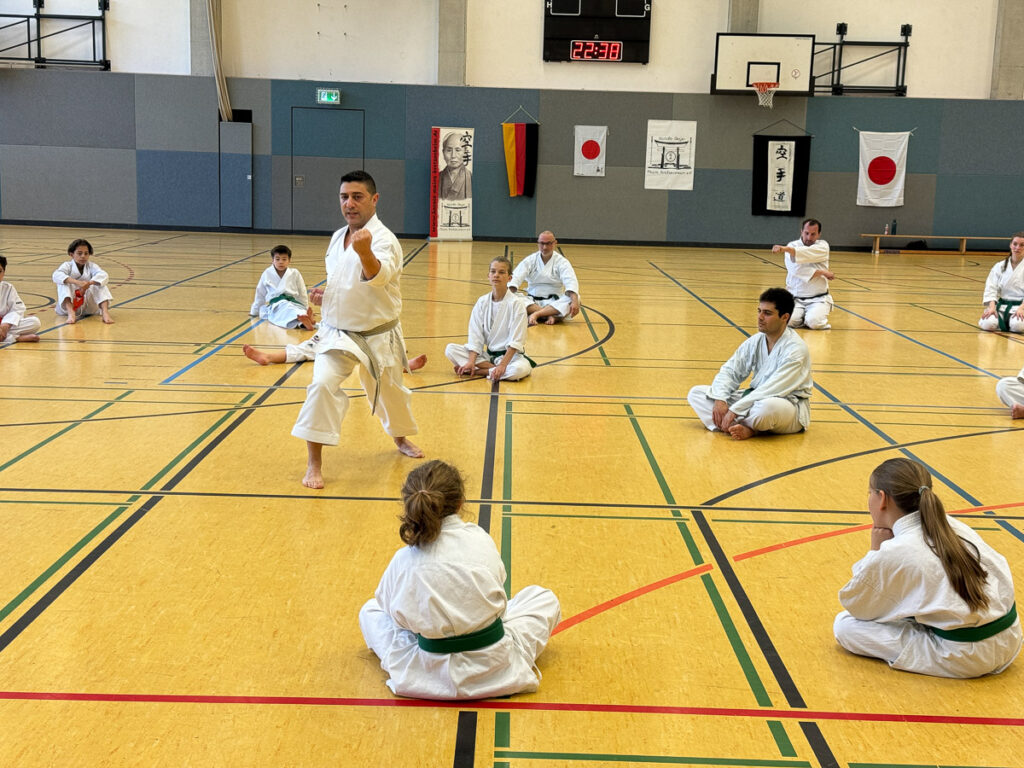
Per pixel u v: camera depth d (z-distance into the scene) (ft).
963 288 48.88
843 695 9.78
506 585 12.16
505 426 19.84
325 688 9.70
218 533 13.61
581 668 10.24
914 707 9.57
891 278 53.47
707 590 12.23
